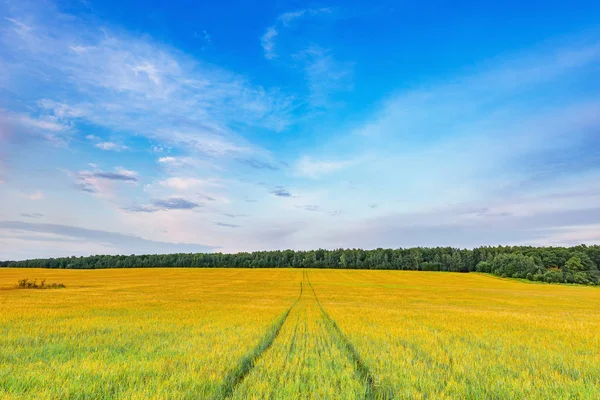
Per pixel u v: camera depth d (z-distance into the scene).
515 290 73.69
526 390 7.80
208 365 9.43
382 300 43.28
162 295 44.31
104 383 7.77
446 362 10.59
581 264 107.50
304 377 8.59
